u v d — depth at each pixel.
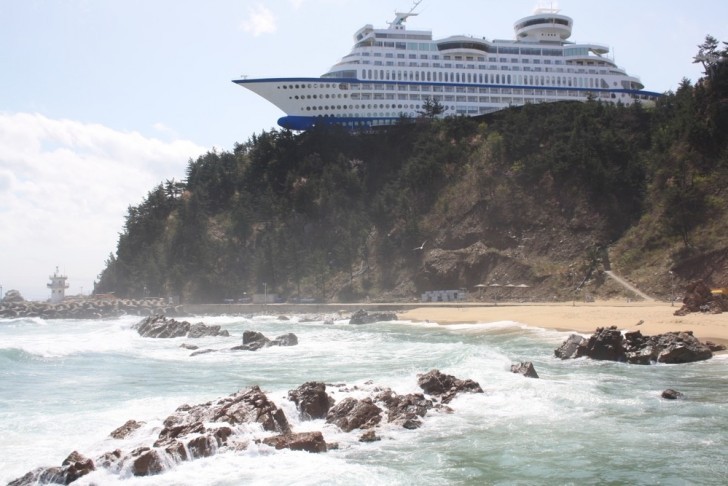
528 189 118.00
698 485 16.16
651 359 37.75
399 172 143.50
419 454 18.98
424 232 123.31
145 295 144.38
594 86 165.25
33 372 35.75
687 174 98.31
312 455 18.64
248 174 165.50
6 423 22.61
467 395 26.50
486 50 165.00
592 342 39.28
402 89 158.88
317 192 143.62
